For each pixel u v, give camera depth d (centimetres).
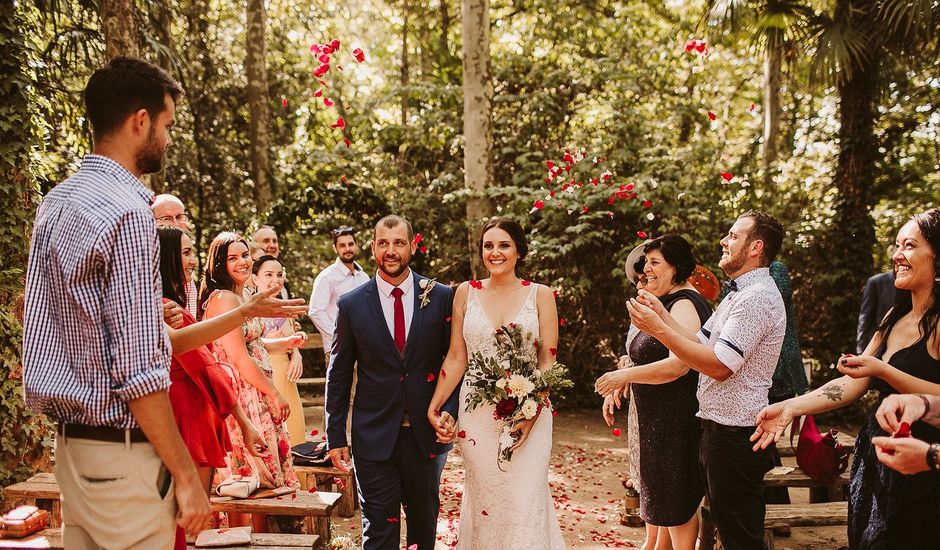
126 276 178
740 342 287
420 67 1507
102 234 177
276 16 1412
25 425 451
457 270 1021
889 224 1116
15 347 447
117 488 188
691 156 879
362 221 973
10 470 447
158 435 184
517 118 1062
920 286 244
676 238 359
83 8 734
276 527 365
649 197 815
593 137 984
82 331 181
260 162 1173
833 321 867
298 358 498
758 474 302
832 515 378
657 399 339
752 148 1366
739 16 811
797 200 942
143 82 195
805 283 881
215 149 1265
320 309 560
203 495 192
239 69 1324
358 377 332
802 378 429
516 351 315
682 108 1138
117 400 185
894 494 232
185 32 1242
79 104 776
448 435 322
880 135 1041
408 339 326
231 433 350
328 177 1107
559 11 1245
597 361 875
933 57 798
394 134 1130
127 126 195
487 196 866
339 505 487
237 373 352
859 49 799
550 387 312
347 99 1452
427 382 329
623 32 1284
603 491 547
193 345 224
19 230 450
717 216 860
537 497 311
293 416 497
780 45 888
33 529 322
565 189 816
